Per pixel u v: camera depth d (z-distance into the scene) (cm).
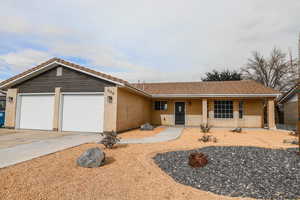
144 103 1508
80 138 839
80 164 454
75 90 1079
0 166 421
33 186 333
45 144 689
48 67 1115
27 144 687
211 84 1767
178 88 1700
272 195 344
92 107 1056
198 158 486
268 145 676
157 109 1666
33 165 443
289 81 2386
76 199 295
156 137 892
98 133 1023
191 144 707
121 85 991
